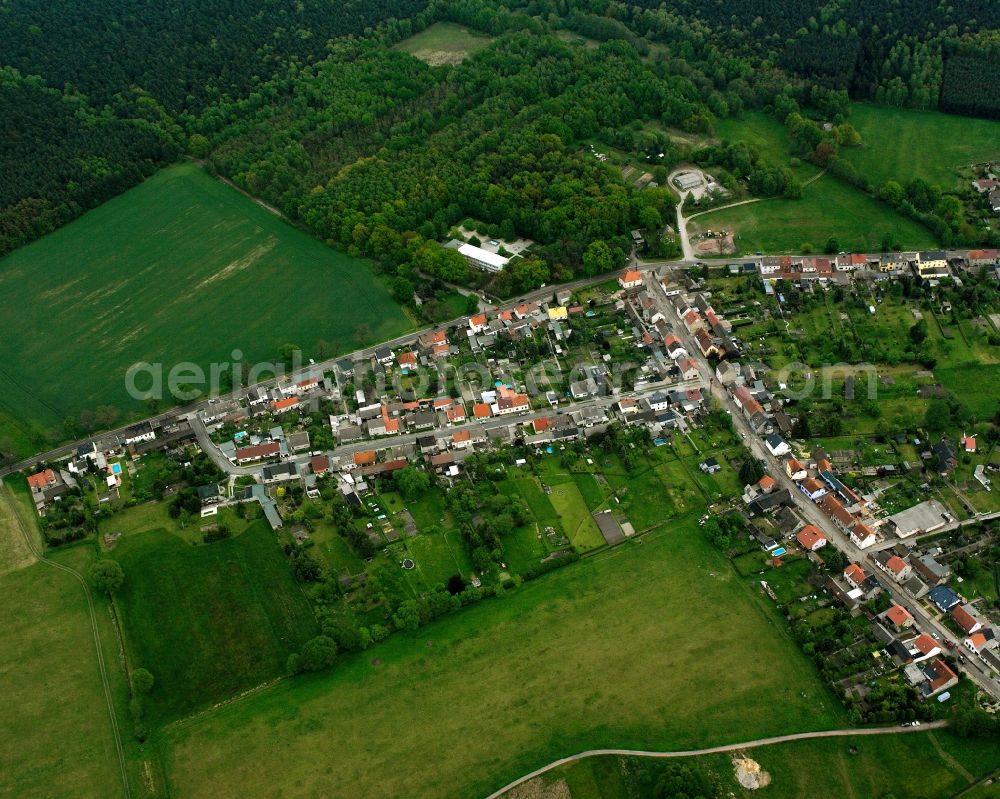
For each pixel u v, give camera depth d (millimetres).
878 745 188250
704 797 179125
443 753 193625
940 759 185250
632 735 193875
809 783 183125
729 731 192875
